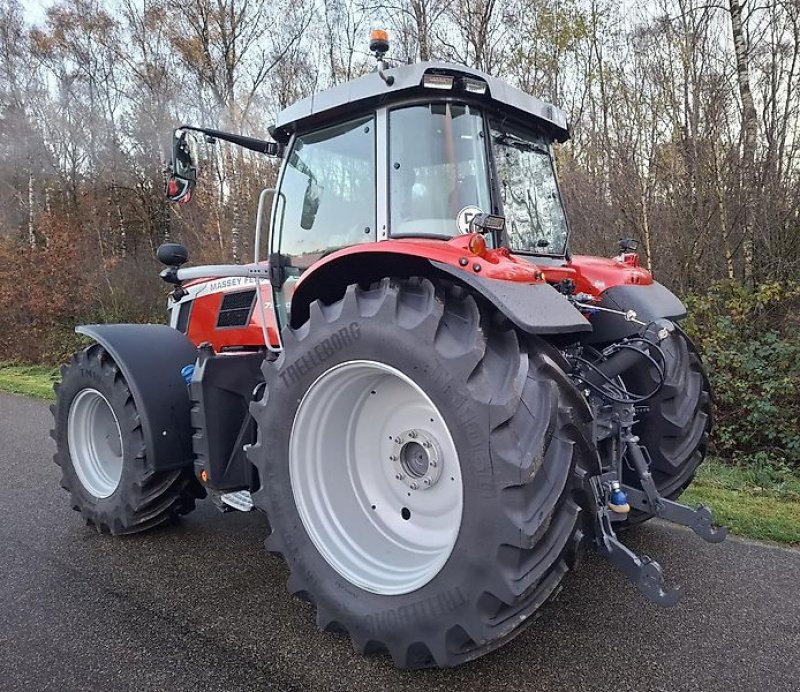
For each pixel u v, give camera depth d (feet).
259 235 11.64
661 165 28.02
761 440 19.66
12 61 65.36
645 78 29.68
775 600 9.56
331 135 10.18
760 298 21.54
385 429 8.86
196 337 14.03
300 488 8.55
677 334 11.62
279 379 8.55
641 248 27.68
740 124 26.43
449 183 9.02
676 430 10.96
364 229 9.80
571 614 9.15
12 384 34.76
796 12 25.76
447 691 7.45
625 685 7.52
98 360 12.20
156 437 11.40
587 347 10.44
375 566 8.31
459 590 7.00
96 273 53.62
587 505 7.44
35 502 14.51
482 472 6.79
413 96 9.10
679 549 11.46
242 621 9.11
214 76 60.85
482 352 7.03
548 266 10.63
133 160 61.87
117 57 64.28
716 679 7.63
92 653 8.36
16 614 9.41
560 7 36.09
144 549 11.72
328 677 7.74
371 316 7.68
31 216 57.21
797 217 23.40
